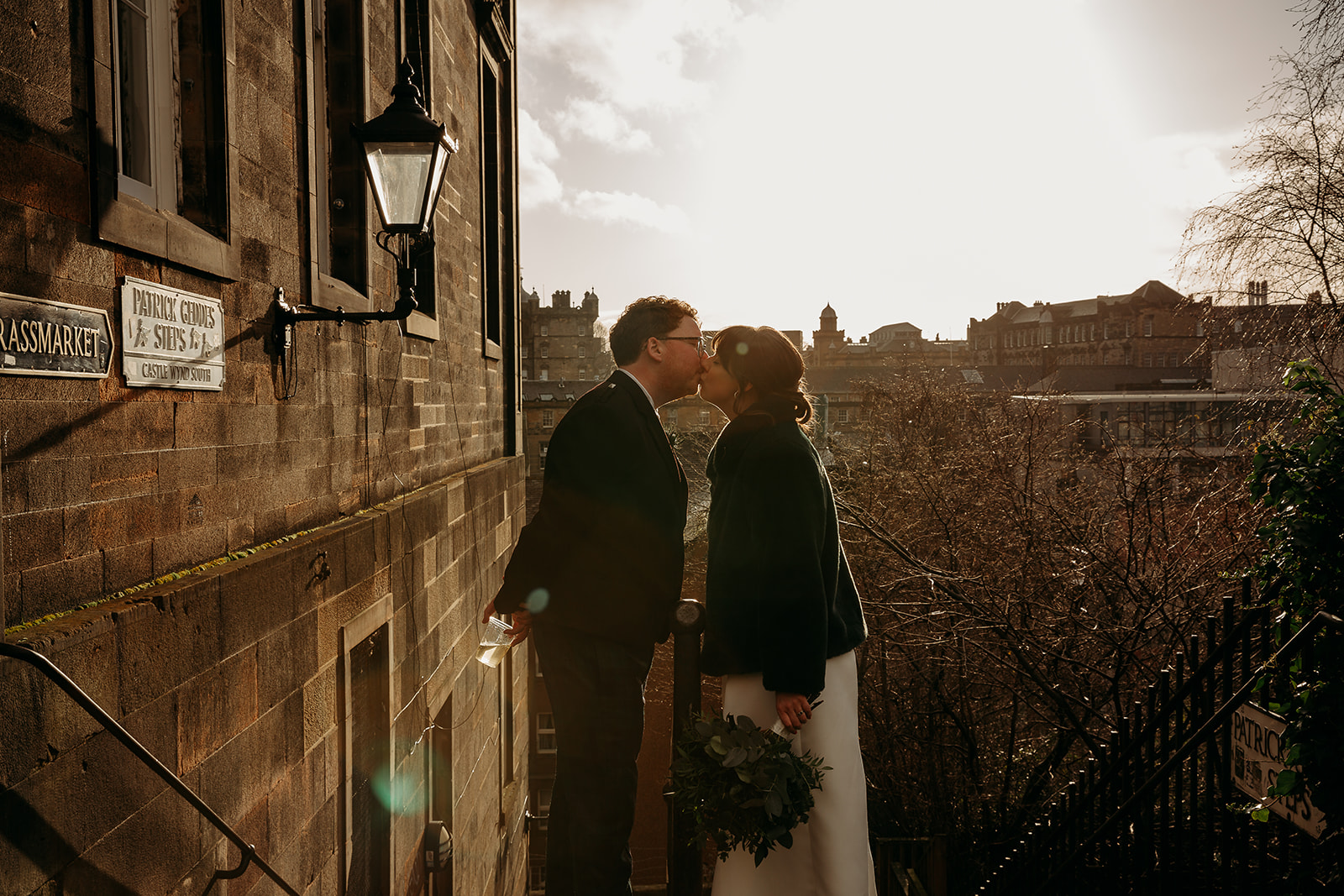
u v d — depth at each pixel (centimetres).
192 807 317
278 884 385
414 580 605
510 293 1135
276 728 391
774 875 252
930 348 10131
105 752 264
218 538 368
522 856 1156
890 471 1745
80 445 279
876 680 1313
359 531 493
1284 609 345
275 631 389
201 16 368
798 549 229
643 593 242
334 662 462
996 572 1136
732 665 243
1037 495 1145
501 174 1123
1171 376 6197
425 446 696
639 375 258
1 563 227
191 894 317
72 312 273
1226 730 334
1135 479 1045
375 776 549
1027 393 2308
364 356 550
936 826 1127
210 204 371
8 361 244
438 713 695
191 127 367
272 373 421
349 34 544
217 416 367
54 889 241
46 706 238
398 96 427
